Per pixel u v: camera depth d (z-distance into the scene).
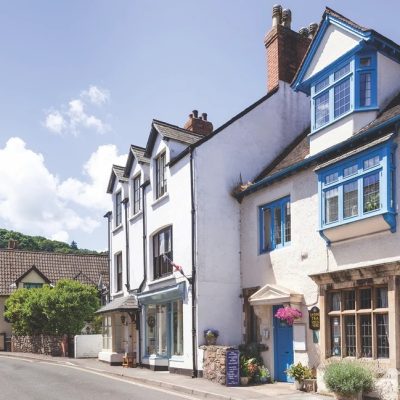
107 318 24.92
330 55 14.85
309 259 14.56
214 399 13.12
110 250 27.14
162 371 19.20
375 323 12.03
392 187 11.88
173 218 19.16
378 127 12.16
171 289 18.34
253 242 17.28
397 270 11.45
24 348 33.56
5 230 82.19
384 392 11.39
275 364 15.82
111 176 26.91
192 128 22.75
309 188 14.86
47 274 42.00
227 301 17.45
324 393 13.00
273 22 20.25
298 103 19.92
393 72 14.07
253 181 18.31
